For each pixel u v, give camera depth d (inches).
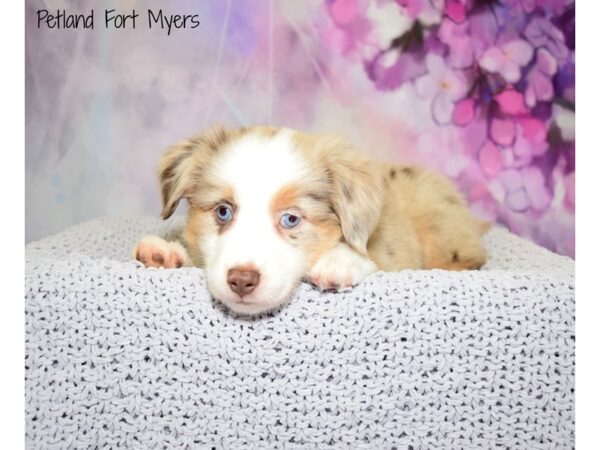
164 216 18.8
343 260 15.8
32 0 25.9
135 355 15.1
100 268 15.4
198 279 15.4
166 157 19.0
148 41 27.4
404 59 28.6
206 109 28.2
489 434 15.3
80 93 27.3
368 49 28.5
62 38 26.5
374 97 28.8
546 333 15.3
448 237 22.2
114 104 27.7
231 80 28.1
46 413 15.2
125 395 15.2
